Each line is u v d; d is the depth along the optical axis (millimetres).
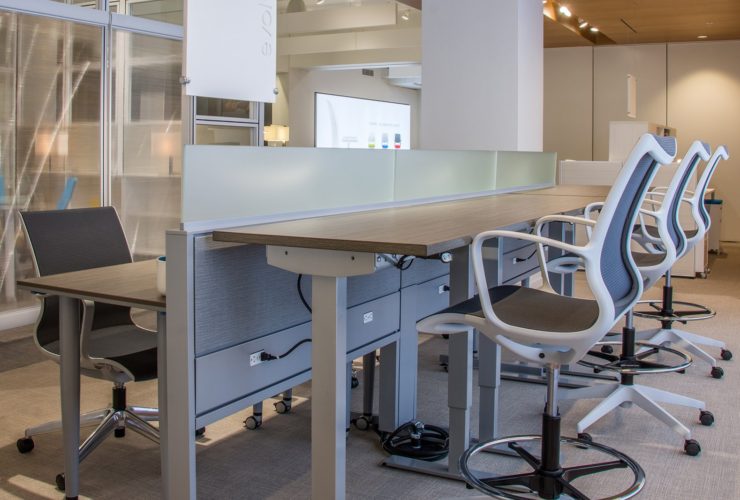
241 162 2266
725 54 11227
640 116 11703
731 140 11258
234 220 2236
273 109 13406
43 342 2656
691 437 3131
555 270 3223
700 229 4137
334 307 2014
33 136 5059
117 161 5633
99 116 5484
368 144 16203
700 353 4121
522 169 5078
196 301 2029
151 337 2816
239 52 3432
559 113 12109
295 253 2045
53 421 2926
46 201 5176
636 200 2119
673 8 9016
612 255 2062
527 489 2553
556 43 11555
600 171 7629
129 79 5680
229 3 3346
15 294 5059
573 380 3857
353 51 13023
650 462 2871
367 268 1938
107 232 3010
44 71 5090
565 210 3152
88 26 5352
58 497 2541
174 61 6062
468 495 2580
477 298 2393
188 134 5332
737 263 8602
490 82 6297
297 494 2582
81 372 2562
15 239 5016
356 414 3334
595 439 3119
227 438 3107
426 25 6520
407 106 17797
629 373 3174
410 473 2781
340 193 2832
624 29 10398
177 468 2074
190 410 2033
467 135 6426
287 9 11773
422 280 3170
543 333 1996
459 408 2676
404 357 3082
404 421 3123
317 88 14398
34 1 4945
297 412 3438
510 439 2424
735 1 8641
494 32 6246
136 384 3820
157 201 5984
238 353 2176
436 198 3680
